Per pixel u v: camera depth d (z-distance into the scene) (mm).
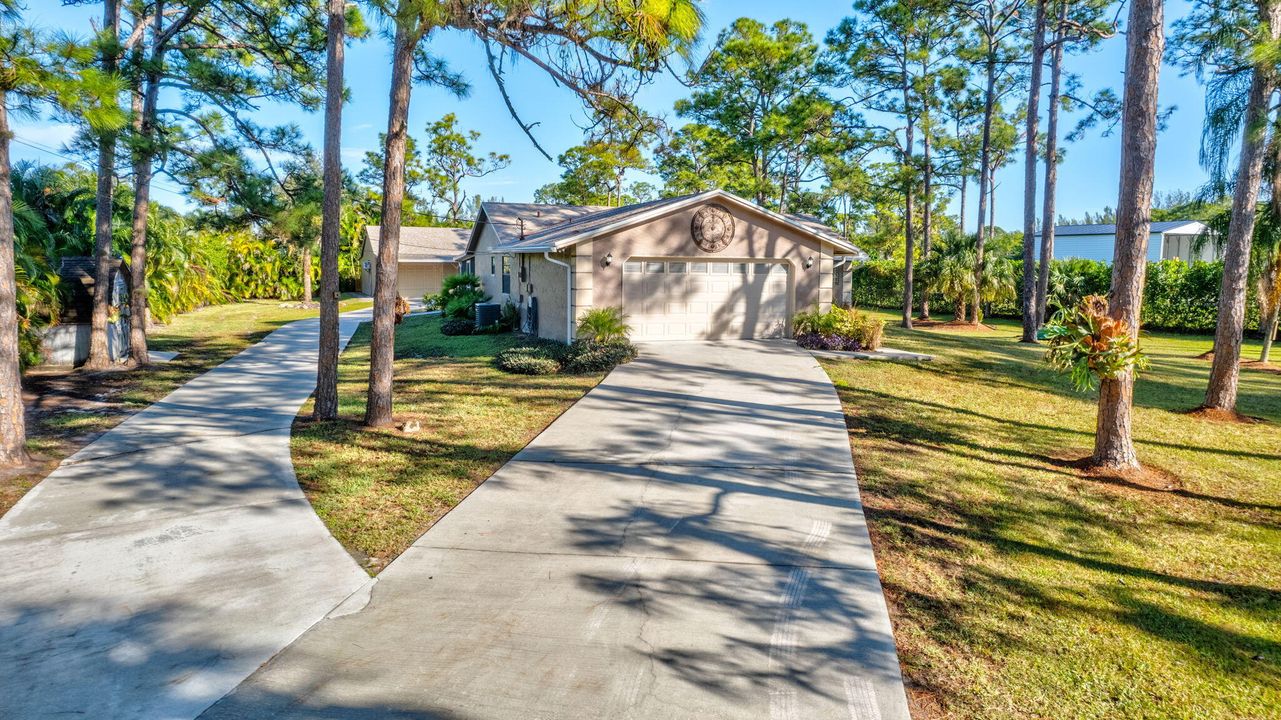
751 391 12203
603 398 11672
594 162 40344
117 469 8086
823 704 4000
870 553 6027
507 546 6070
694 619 4898
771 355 15562
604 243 16375
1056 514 7148
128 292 17562
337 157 10047
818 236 17719
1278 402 12711
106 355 15070
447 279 25828
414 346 18844
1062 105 23641
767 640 4660
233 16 15422
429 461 8453
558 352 15281
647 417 10500
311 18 14922
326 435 9586
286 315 28266
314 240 15375
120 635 4598
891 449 9156
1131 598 5465
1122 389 8516
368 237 38000
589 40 6969
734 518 6754
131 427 10000
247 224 15625
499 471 8070
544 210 25719
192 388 13055
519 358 14477
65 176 23406
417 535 6301
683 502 7148
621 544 6133
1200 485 8148
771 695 4070
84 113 7844
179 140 14453
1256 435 10406
